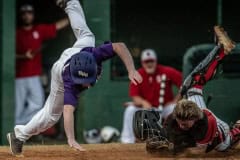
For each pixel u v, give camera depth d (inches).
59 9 1221.7
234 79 1003.3
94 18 1075.3
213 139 616.1
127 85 1087.0
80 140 1075.3
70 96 572.7
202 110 613.6
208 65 661.9
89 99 1079.6
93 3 1074.7
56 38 1195.3
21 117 1099.3
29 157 638.5
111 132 1050.7
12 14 1066.7
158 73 986.7
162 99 984.9
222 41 665.0
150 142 644.7
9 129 1068.5
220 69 979.9
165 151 649.0
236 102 966.4
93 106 1081.4
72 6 640.4
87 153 668.1
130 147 709.9
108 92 1085.1
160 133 644.1
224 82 981.8
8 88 1068.5
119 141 1052.5
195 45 1093.1
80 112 1078.4
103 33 1077.8
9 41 1067.3
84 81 569.3
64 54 599.5
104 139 1053.2
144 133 645.9
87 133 1066.1
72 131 570.6
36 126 613.9
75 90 575.2
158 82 985.5
